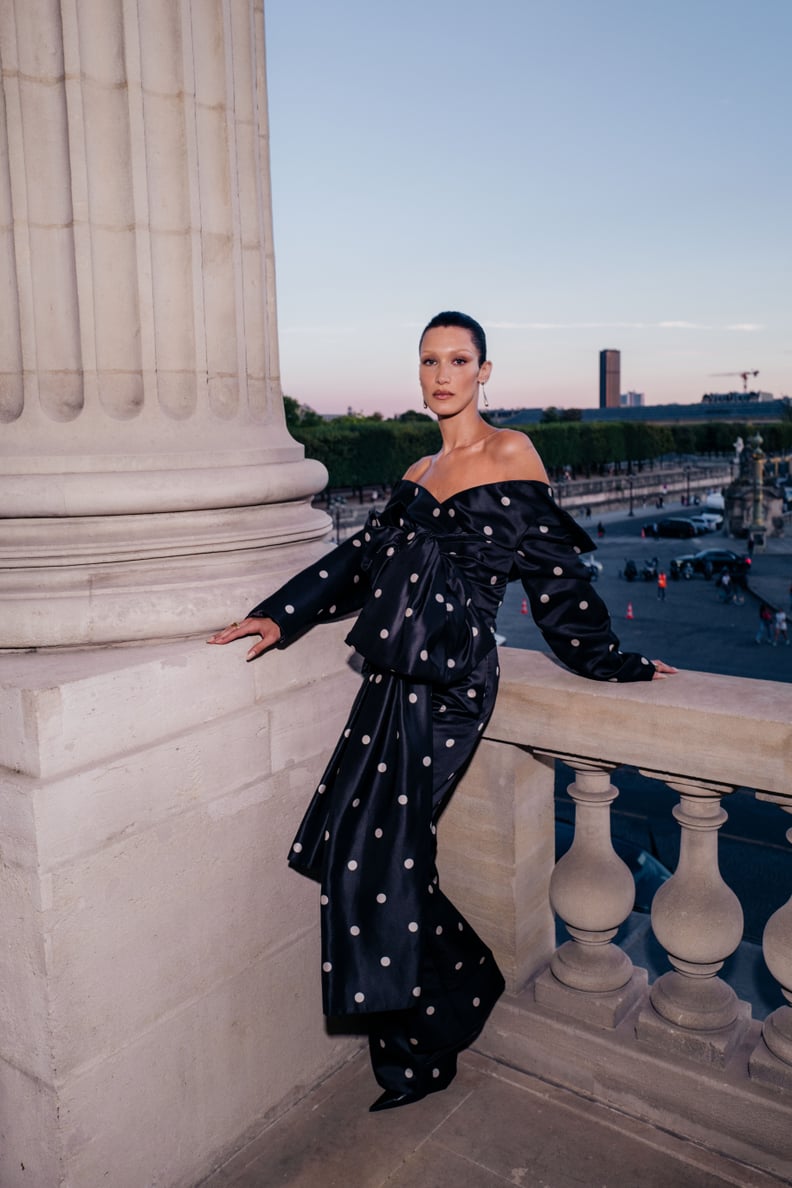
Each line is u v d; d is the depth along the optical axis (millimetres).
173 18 2668
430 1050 2850
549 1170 2680
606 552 73250
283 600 2627
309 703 2867
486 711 2754
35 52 2527
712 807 2758
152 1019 2496
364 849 2541
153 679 2428
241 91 2895
